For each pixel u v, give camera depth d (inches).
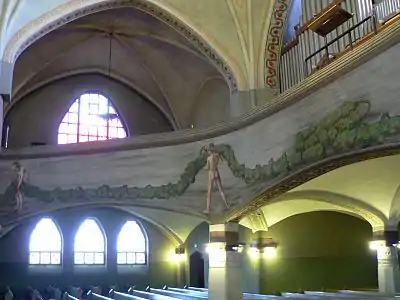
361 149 316.2
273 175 412.2
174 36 781.9
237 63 675.4
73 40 810.8
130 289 605.3
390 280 533.6
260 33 675.4
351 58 325.7
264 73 671.8
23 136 827.4
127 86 904.9
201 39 682.2
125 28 801.6
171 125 905.5
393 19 471.2
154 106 912.3
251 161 439.8
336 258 682.8
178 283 739.4
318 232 682.8
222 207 465.7
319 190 500.4
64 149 543.2
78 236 711.1
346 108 331.6
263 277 639.8
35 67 818.2
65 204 530.3
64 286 684.1
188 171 494.0
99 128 874.1
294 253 663.1
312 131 366.9
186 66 846.5
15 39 600.1
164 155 511.2
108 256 715.4
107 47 838.5
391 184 490.3
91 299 558.3
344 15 500.1
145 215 714.2
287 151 396.5
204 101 876.0
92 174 531.8
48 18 618.8
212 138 483.5
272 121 418.3
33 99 848.9
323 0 638.5
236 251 471.2
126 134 887.1
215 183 472.4
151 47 836.0
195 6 671.8
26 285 664.4
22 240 674.2
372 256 700.7
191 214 486.3
